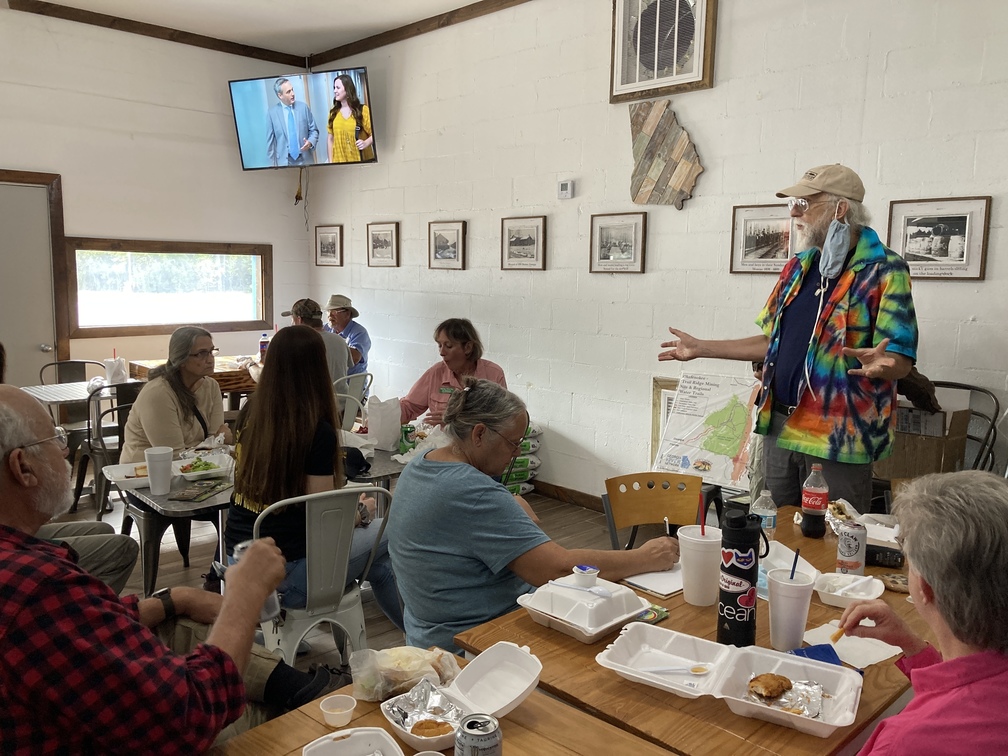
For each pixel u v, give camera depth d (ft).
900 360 7.30
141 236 19.20
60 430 4.36
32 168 17.40
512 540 5.35
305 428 7.27
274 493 7.31
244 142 20.13
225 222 20.71
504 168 16.44
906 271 7.55
